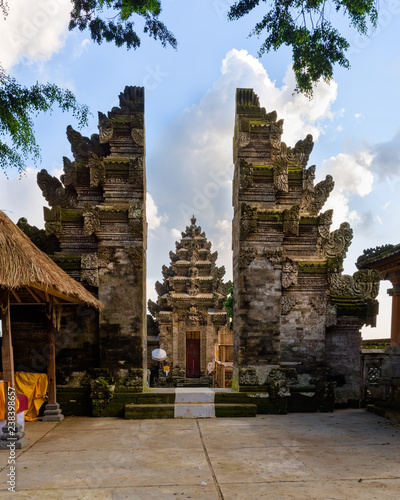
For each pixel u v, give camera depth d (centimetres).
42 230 1448
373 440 1008
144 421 1254
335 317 1433
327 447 948
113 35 1128
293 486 707
